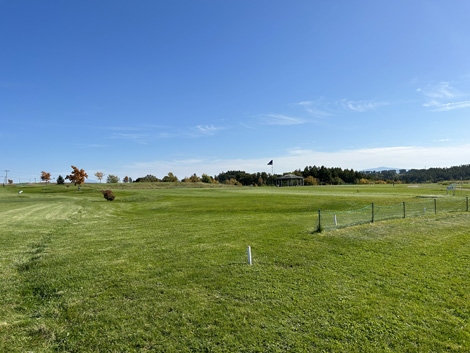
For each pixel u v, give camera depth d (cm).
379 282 821
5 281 811
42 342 533
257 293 739
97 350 512
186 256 1048
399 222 1716
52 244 1239
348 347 522
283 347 520
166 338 548
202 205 3119
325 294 737
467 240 1320
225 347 520
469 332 578
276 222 1761
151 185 9156
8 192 6806
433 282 826
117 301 693
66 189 7538
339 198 3656
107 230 1576
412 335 562
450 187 6912
